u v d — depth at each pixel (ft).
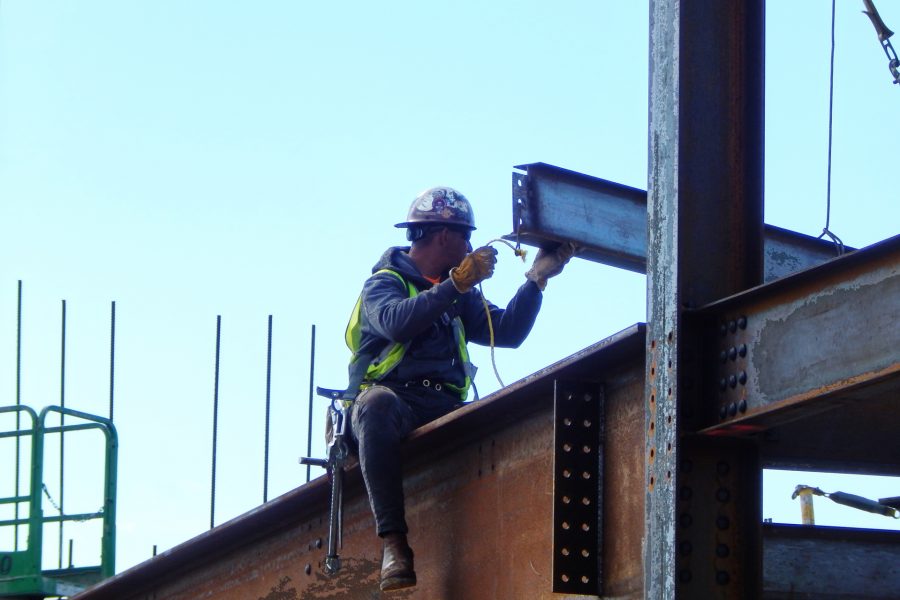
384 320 30.60
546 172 37.60
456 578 30.45
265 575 37.19
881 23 32.99
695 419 23.85
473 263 29.96
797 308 22.06
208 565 39.99
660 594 23.07
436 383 31.76
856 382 20.53
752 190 25.00
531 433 28.84
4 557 54.70
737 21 25.77
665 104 25.29
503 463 29.63
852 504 34.47
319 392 31.53
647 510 23.89
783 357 22.18
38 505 54.80
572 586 26.43
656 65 25.81
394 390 31.58
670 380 23.68
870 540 28.63
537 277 36.01
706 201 24.89
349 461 32.14
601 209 38.11
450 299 30.09
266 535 37.47
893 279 20.22
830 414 25.32
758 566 23.57
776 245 42.42
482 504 30.07
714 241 24.76
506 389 28.30
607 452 26.99
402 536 29.50
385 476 29.81
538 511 28.09
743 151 25.21
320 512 35.37
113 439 55.88
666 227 24.62
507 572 28.73
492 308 34.91
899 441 26.86
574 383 27.45
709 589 23.41
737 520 23.89
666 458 23.47
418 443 31.12
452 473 31.45
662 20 25.84
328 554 30.73
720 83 25.46
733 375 23.31
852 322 20.84
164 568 41.14
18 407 55.72
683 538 23.52
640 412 26.11
